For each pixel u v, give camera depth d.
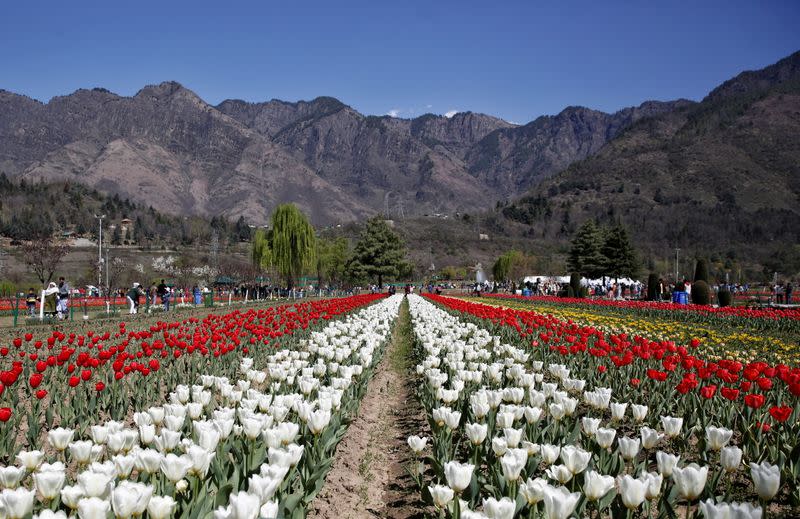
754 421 7.20
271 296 58.91
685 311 27.41
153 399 9.67
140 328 22.06
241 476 4.73
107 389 8.86
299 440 6.21
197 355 12.86
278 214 59.69
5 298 49.31
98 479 3.75
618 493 5.29
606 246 91.00
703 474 4.03
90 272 70.19
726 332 21.06
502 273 110.06
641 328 19.89
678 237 183.88
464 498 5.08
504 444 5.26
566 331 14.30
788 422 7.16
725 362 9.18
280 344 14.81
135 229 176.38
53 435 5.10
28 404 9.77
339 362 11.50
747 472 6.68
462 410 7.96
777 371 9.24
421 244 197.00
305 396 7.91
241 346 13.38
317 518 6.30
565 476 4.56
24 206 169.38
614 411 6.70
